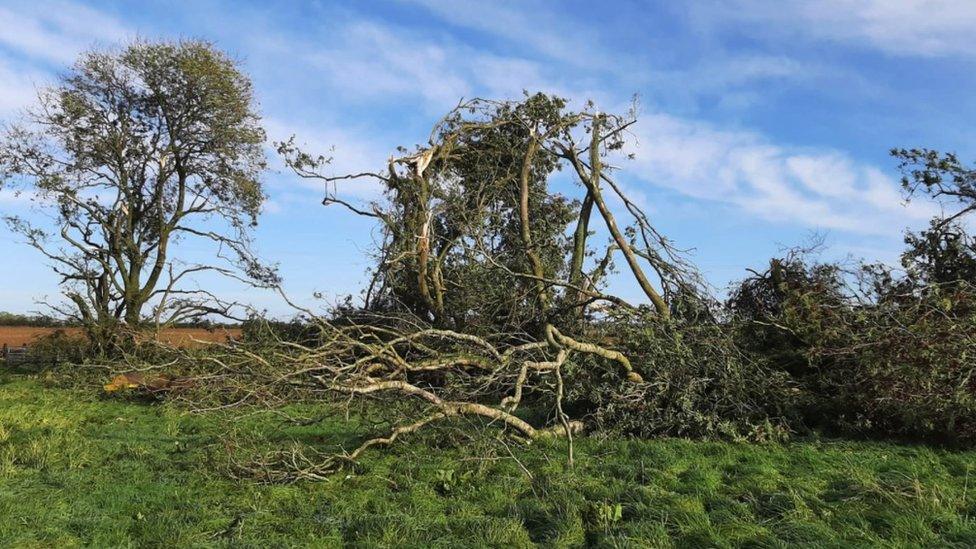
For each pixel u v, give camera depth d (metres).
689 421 10.08
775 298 13.15
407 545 5.42
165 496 6.86
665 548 5.31
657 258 13.22
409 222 15.93
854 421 10.17
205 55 22.09
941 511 5.93
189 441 9.92
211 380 8.71
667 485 7.26
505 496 6.81
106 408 13.57
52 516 6.12
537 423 11.35
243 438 8.93
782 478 7.42
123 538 5.64
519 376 9.52
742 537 5.46
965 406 8.68
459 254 16.27
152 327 19.30
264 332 11.34
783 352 11.56
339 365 8.67
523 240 14.98
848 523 5.78
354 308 14.14
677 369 10.31
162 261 23.08
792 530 5.58
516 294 13.62
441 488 7.29
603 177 14.77
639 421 10.13
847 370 10.41
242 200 23.39
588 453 9.02
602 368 10.70
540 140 15.42
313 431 10.54
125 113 22.67
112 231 22.59
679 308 12.51
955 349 8.92
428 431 9.36
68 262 22.30
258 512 6.32
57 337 22.05
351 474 7.72
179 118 22.75
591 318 12.89
